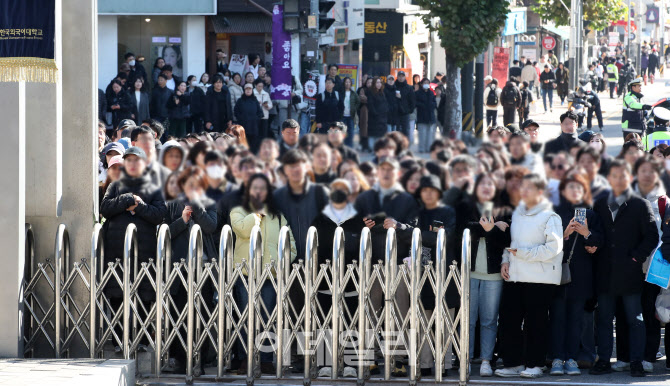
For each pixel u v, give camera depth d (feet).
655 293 57.16
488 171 54.75
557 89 277.85
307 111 143.95
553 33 373.61
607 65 333.01
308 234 52.54
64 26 54.65
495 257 55.77
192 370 53.36
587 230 55.31
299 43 140.26
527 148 56.90
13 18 50.96
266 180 54.90
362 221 55.26
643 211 55.57
